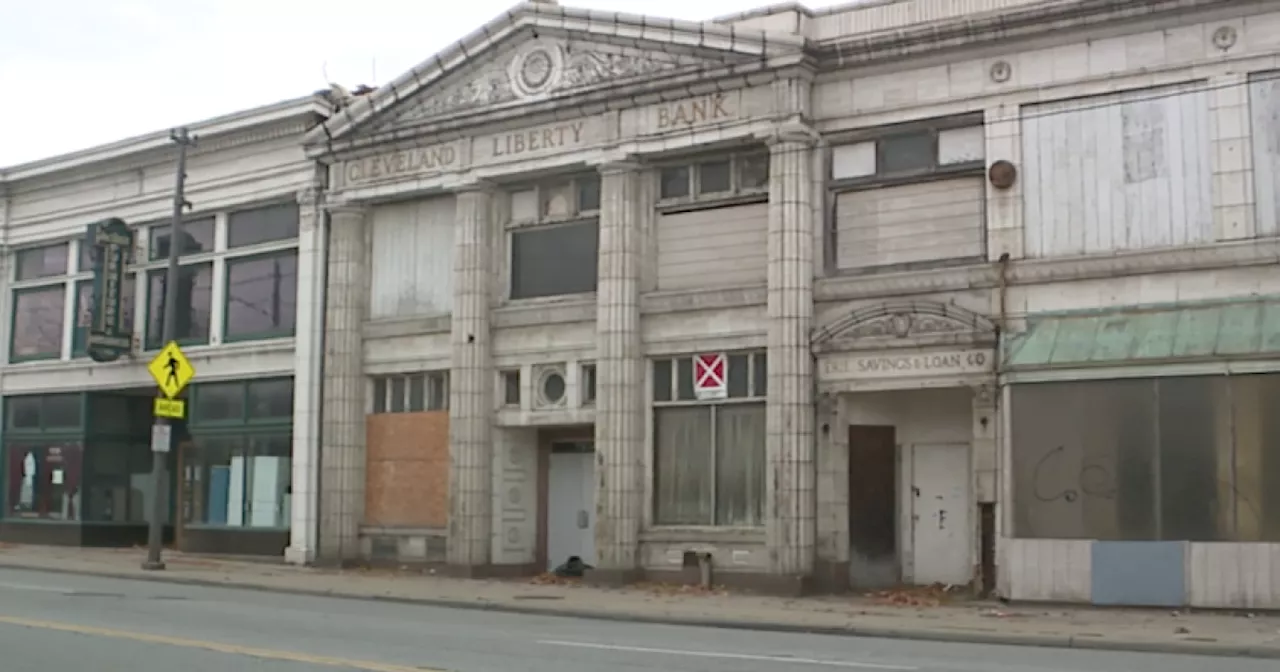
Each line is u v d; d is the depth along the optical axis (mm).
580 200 26594
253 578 25625
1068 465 20203
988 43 22016
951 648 15922
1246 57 20141
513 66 26609
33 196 36094
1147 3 20641
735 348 24047
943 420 23062
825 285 23062
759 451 23875
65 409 35188
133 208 33656
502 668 12734
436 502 27500
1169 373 19484
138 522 35406
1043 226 21484
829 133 23438
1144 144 20844
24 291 36531
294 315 30219
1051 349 20578
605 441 24812
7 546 34719
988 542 21375
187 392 32375
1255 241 19797
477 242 27031
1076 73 21359
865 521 23094
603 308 25109
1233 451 19047
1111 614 19250
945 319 21891
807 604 21016
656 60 24781
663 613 19578
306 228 29625
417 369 28062
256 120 30297
